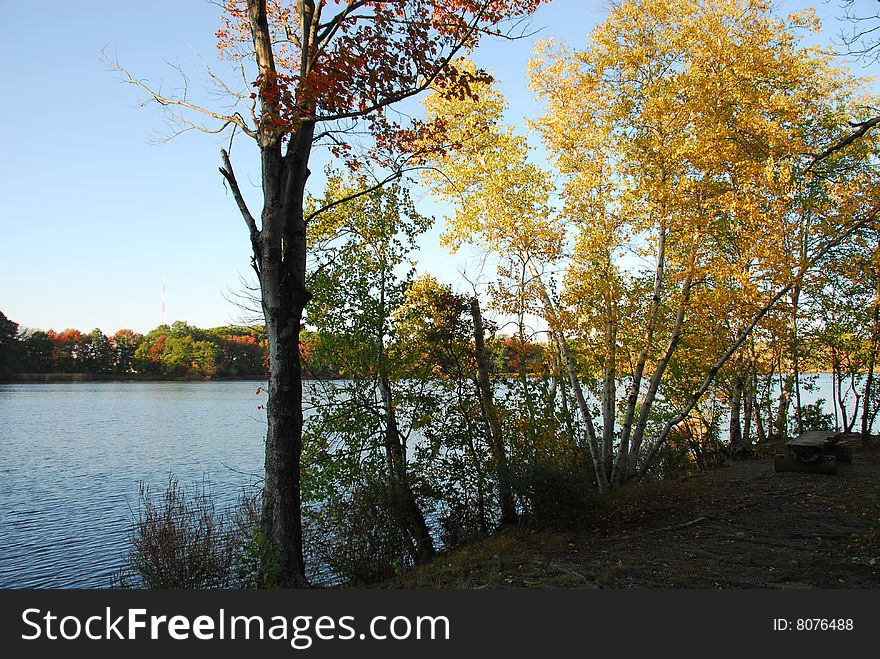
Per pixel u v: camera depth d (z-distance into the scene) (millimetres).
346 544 11320
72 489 24453
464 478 12688
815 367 20609
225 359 110188
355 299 13664
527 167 14164
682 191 12430
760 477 13906
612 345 14000
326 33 8969
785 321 13281
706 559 7949
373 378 13812
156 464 30359
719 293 12461
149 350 121562
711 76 12555
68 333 130000
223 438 41750
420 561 11844
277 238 8836
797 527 9312
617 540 9406
